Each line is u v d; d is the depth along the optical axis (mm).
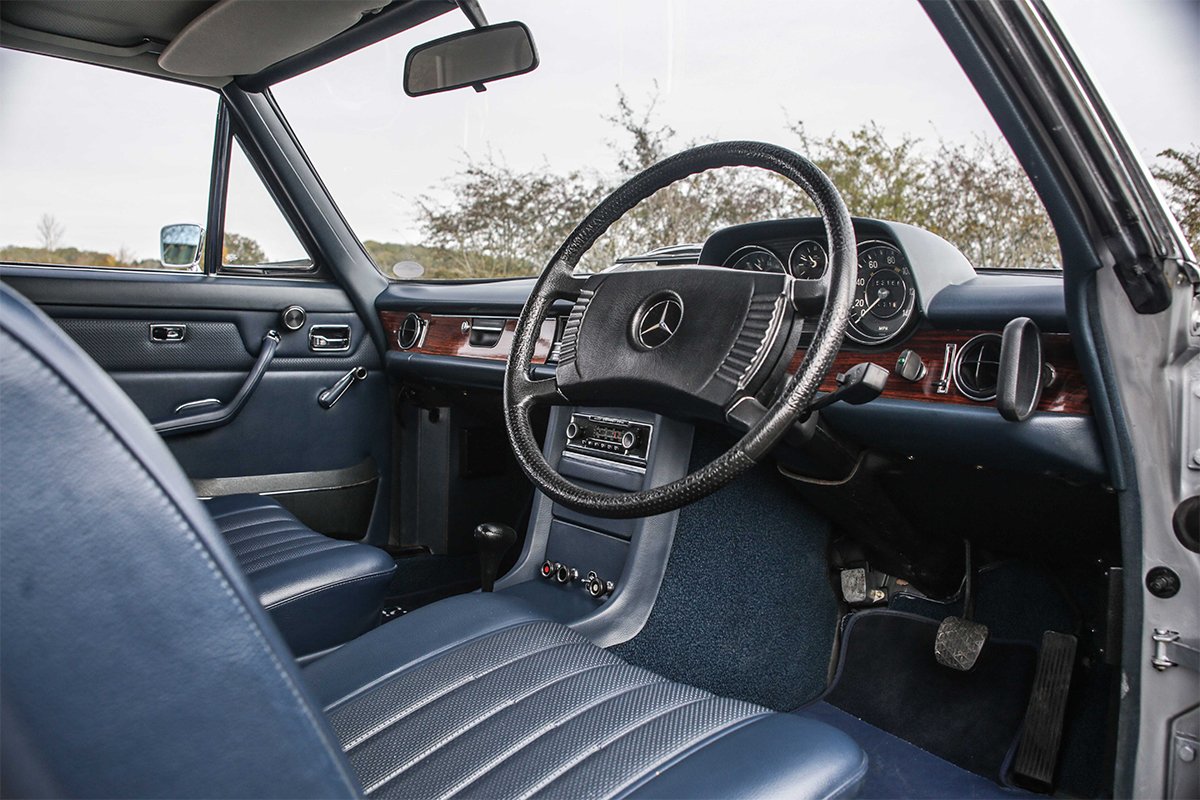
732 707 957
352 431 2562
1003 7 821
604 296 1274
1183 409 1041
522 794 805
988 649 1879
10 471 400
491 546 1737
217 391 2311
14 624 405
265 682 472
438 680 1014
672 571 1729
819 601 2000
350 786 526
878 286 1437
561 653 1086
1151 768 1095
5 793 429
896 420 1413
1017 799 1533
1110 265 1016
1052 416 1203
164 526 434
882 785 1593
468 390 2379
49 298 2053
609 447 1772
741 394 1058
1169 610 1083
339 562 1533
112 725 433
